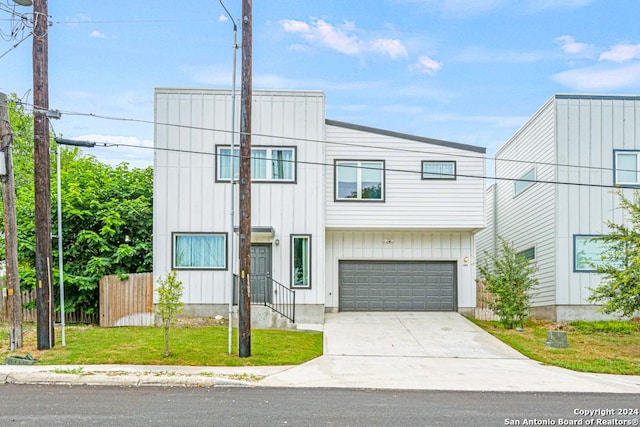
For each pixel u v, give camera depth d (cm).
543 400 984
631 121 1962
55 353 1320
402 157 1978
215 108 1856
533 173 2169
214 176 1847
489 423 805
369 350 1475
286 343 1494
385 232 2062
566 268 1928
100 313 1797
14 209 1386
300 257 1861
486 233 2817
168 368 1195
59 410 853
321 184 1869
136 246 1958
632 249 1497
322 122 1880
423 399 977
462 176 1927
